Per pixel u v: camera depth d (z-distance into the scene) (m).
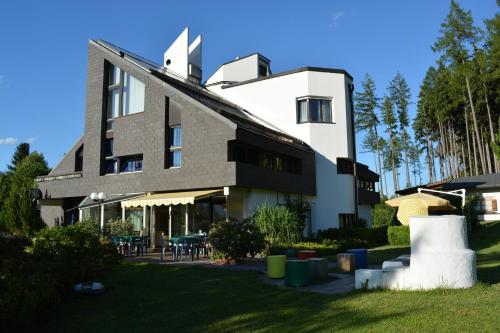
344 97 32.38
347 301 9.22
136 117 26.88
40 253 12.12
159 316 8.75
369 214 38.84
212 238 17.78
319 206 30.77
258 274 14.16
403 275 10.38
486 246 22.53
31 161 54.94
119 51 29.98
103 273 12.88
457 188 43.28
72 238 12.88
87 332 7.88
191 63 35.50
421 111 74.81
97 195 24.69
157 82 26.02
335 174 31.53
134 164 27.25
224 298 10.27
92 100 29.36
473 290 9.63
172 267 15.91
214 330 7.57
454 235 10.30
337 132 31.94
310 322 7.66
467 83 53.56
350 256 15.18
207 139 23.27
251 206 24.09
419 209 19.30
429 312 7.76
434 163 81.12
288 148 27.59
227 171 22.31
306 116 31.67
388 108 76.50
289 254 18.02
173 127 25.58
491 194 42.16
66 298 10.55
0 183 33.12
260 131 25.91
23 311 7.48
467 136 61.94
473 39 52.84
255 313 8.60
